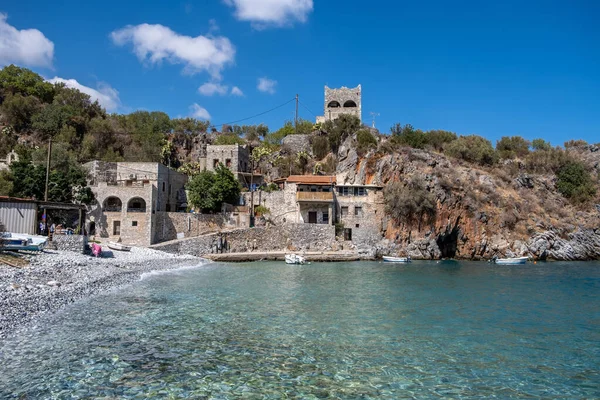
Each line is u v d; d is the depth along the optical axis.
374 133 90.12
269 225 67.94
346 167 77.81
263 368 15.64
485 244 69.88
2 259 31.80
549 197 80.56
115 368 14.98
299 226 67.38
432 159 77.12
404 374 15.49
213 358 16.50
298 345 18.50
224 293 31.17
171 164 96.25
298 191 70.25
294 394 13.51
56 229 47.69
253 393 13.45
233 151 81.94
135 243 58.66
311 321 22.95
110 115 105.44
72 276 31.34
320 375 15.16
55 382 13.55
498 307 28.17
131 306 25.00
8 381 13.48
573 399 13.73
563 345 19.42
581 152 101.69
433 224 70.19
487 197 72.88
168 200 72.00
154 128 103.31
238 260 59.91
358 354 17.53
